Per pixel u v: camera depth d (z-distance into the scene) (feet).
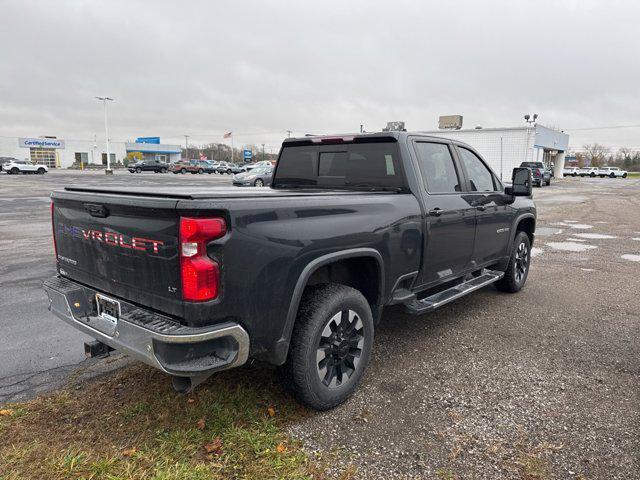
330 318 9.68
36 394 10.57
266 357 8.97
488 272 17.46
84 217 9.56
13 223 40.55
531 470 8.19
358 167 13.37
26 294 18.85
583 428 9.48
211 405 9.95
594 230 40.11
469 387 11.16
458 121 134.00
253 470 8.00
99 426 9.21
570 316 16.51
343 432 9.23
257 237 8.19
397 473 8.07
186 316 7.70
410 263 12.13
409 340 14.12
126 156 269.85
